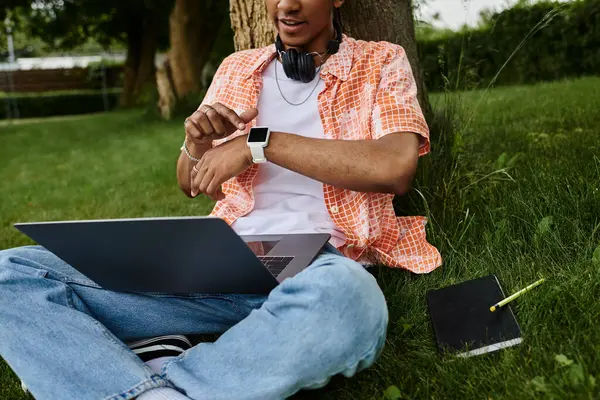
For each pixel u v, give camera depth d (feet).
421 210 10.18
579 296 6.82
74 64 117.70
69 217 17.71
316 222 7.40
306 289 5.44
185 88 53.01
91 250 5.85
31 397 6.95
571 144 14.05
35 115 99.81
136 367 5.58
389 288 8.05
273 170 7.49
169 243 5.43
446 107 12.44
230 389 5.47
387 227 7.71
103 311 6.53
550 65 37.17
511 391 5.61
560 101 23.24
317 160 6.64
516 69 38.24
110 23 82.79
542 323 6.49
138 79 83.30
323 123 7.45
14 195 23.15
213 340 7.57
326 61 7.53
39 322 5.77
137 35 83.10
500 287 7.00
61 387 5.53
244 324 5.63
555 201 9.27
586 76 35.53
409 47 11.57
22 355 5.68
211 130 6.83
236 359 5.55
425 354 6.61
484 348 6.34
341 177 6.64
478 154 13.67
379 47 7.65
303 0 7.16
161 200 18.40
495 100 23.90
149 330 6.66
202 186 6.95
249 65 7.84
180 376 5.63
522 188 10.38
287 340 5.38
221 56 56.13
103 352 5.62
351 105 7.49
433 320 6.97
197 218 5.08
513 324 6.46
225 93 7.85
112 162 30.07
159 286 6.18
